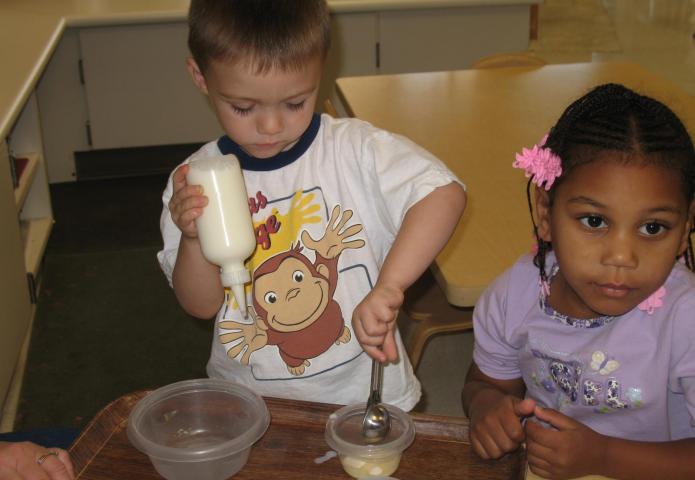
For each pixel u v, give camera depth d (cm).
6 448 105
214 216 103
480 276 152
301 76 107
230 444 95
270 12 104
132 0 379
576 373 114
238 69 105
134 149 421
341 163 122
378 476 94
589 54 588
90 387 275
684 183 97
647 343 109
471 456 102
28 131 326
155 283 333
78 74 376
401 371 132
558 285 115
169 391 106
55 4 368
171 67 380
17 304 263
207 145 129
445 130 223
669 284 108
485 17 379
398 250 104
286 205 125
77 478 99
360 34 375
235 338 129
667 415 112
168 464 97
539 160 104
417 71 388
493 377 127
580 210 99
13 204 264
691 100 236
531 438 103
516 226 169
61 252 356
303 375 128
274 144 113
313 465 100
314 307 126
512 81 261
